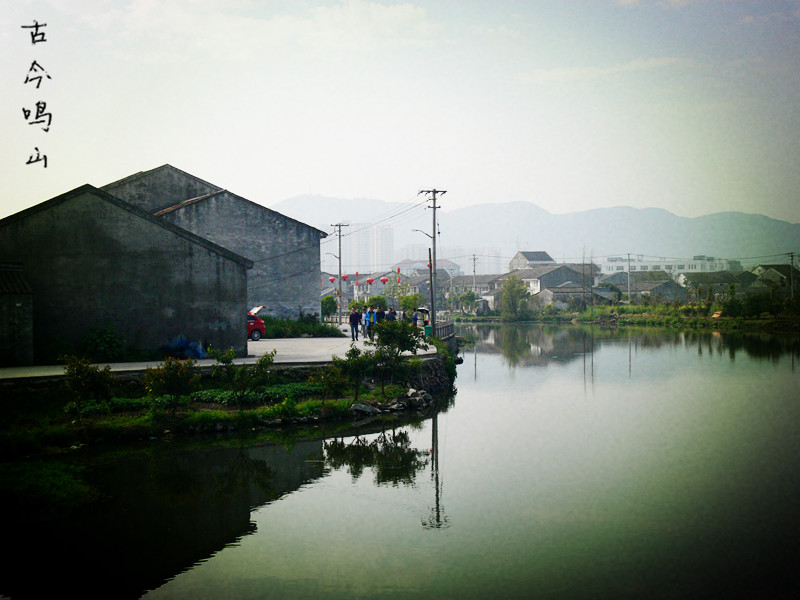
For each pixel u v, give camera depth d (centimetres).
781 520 1247
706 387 2895
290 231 3953
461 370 3684
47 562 1061
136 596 949
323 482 1506
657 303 8675
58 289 2327
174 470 1571
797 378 3112
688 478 1525
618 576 1010
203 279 2495
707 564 1053
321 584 990
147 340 2425
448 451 1788
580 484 1487
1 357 2130
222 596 950
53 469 1491
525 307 9069
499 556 1095
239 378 2006
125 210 2403
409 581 998
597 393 2795
